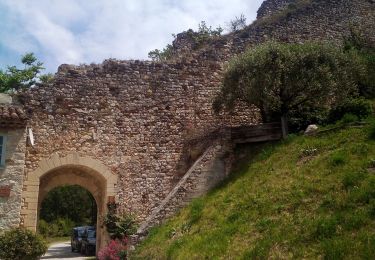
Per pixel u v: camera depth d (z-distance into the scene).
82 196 45.16
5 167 13.65
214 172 14.55
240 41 19.41
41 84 15.73
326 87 14.70
